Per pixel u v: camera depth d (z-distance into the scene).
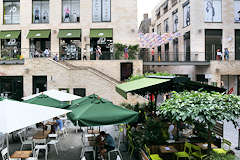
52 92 13.34
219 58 23.39
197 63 22.88
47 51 22.05
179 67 28.78
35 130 12.67
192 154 7.54
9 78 21.33
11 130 5.35
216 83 21.97
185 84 8.96
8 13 25.00
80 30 24.11
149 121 8.80
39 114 6.49
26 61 20.39
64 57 23.66
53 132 10.30
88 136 9.80
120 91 10.60
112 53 22.41
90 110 6.96
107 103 7.53
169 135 8.52
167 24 32.72
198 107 5.40
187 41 25.86
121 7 24.06
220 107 5.36
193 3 24.28
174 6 29.55
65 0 24.59
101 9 24.33
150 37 22.97
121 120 6.78
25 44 24.34
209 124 5.52
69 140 10.95
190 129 9.98
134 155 8.75
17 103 6.85
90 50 23.17
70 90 19.61
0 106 6.48
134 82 11.27
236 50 24.67
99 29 24.09
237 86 24.08
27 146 9.97
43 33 23.95
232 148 9.71
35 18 24.73
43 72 20.11
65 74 19.73
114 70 21.91
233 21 24.47
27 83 20.42
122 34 23.97
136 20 24.03
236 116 5.39
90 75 19.42
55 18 24.30
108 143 8.23
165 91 10.61
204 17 24.41
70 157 8.66
